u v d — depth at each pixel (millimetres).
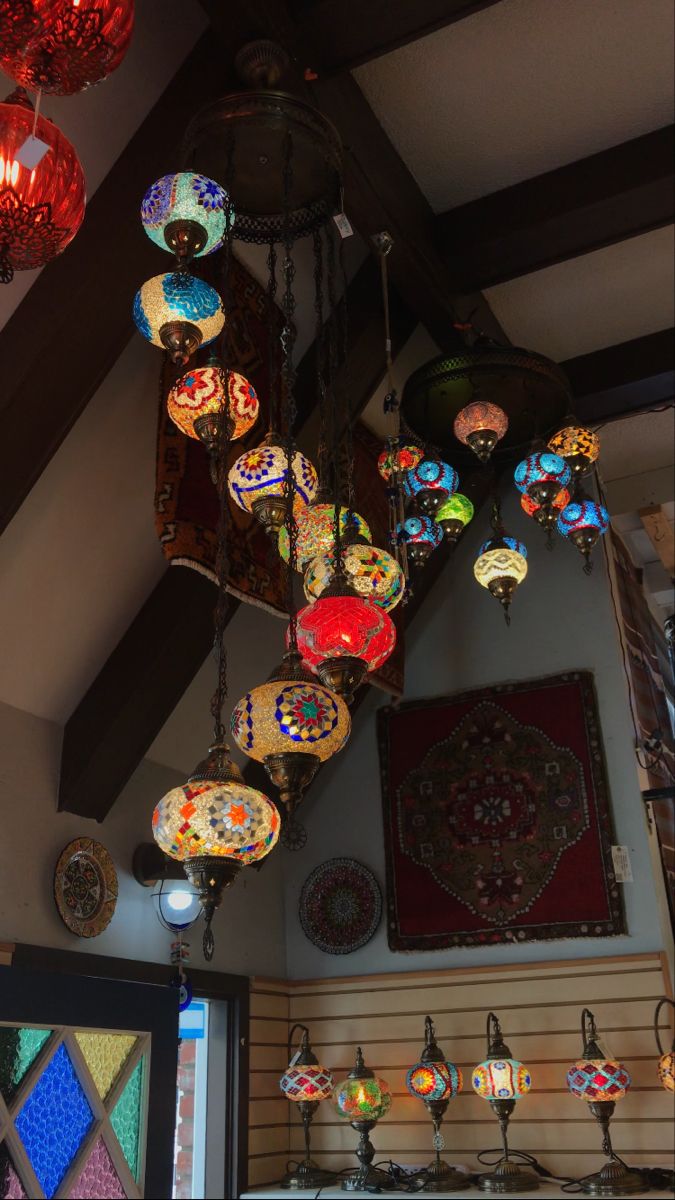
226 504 3355
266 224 2729
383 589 2334
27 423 2799
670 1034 4023
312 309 3824
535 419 3697
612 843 4406
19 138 1499
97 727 3613
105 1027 3133
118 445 3295
